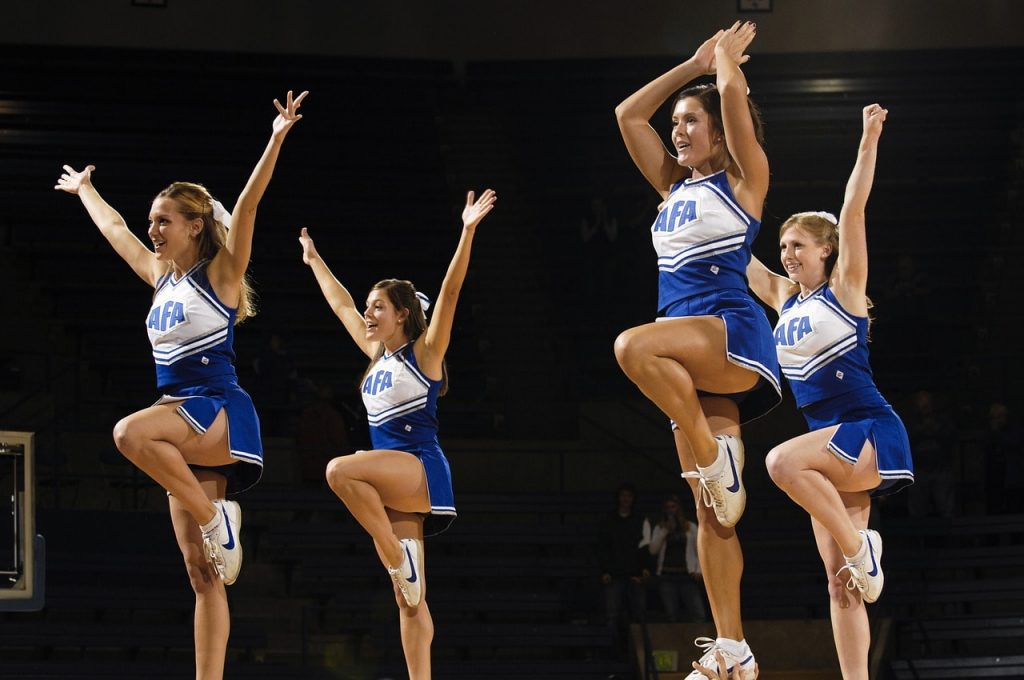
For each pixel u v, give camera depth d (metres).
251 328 17.30
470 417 16.78
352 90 22.31
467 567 13.85
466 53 23.17
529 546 14.76
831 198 20.33
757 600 13.53
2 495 11.90
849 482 5.84
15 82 21.19
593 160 21.30
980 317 17.81
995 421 14.62
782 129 21.47
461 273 7.09
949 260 18.77
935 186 20.17
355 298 18.11
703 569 5.43
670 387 5.14
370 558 13.58
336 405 14.73
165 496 14.88
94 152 19.84
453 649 13.40
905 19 22.45
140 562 13.09
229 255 6.24
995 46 22.28
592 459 16.36
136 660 12.61
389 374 7.26
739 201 5.32
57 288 17.00
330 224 19.22
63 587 12.45
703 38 22.81
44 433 14.94
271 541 13.77
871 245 19.28
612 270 18.95
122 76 21.77
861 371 6.00
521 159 21.36
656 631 12.90
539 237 19.67
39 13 22.03
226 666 11.80
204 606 6.21
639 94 5.66
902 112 21.47
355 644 13.24
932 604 13.70
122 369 16.30
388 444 7.26
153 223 6.22
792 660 13.16
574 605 13.46
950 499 14.37
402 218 19.69
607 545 13.34
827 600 13.47
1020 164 20.36
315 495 14.19
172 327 6.22
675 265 5.40
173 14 22.44
